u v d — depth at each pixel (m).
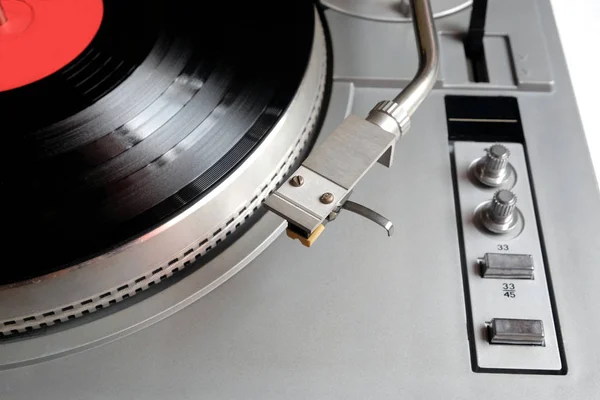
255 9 0.43
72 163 0.37
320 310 0.38
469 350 0.37
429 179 0.42
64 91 0.38
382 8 0.49
